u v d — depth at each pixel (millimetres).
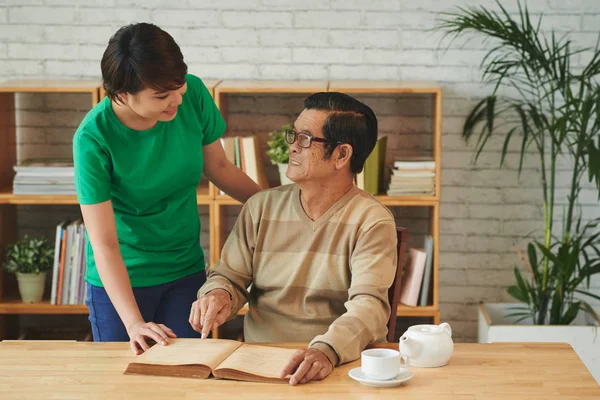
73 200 3547
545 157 3875
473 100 3830
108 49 1997
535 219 3918
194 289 2480
